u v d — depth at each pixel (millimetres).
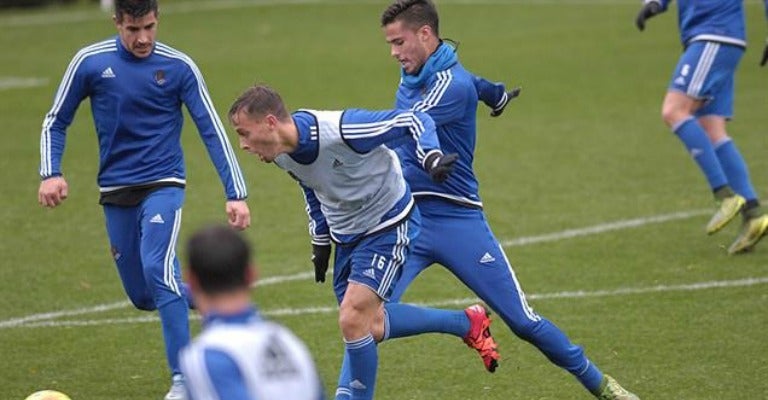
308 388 14031
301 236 40438
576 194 45031
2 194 47000
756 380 26391
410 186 24516
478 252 24531
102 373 27922
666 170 48438
